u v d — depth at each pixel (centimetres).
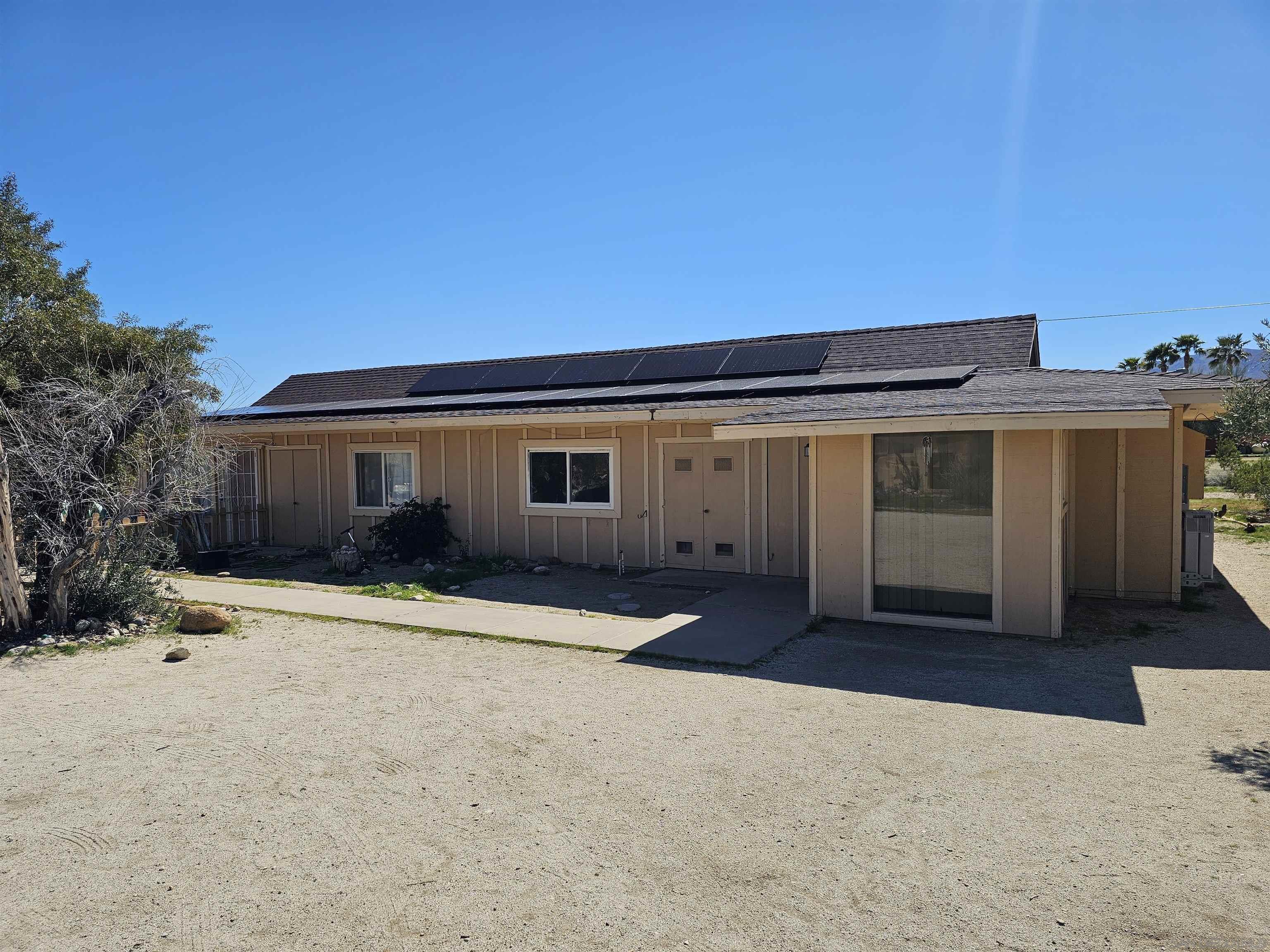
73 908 327
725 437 838
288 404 2030
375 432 1484
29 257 1012
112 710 575
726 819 400
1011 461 767
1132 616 857
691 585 1086
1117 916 314
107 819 404
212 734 525
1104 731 515
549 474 1314
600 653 729
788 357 1345
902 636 780
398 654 732
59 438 811
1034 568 763
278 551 1558
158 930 311
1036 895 329
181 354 1077
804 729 525
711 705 577
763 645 743
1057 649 723
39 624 800
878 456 827
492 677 654
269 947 300
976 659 692
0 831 393
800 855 364
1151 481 938
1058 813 402
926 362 1235
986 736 509
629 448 1239
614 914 320
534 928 311
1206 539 1019
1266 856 358
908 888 336
